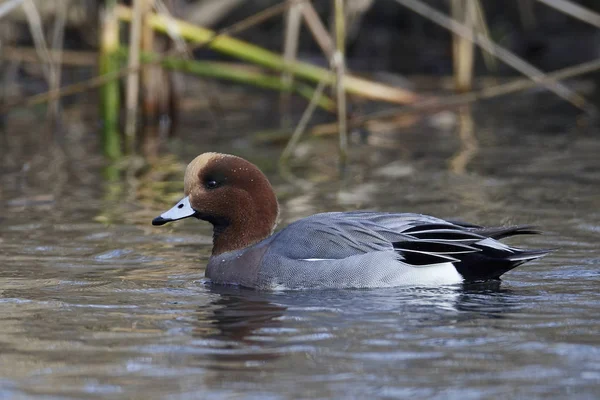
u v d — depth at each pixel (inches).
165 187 604.7
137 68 690.8
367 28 1102.4
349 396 270.7
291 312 353.1
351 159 694.5
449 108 890.7
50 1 935.7
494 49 735.1
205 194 420.2
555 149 714.2
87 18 964.0
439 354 302.8
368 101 942.4
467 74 887.7
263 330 331.0
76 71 1004.6
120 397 271.0
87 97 978.1
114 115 803.4
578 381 278.2
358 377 284.5
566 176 618.8
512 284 387.5
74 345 315.6
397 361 297.3
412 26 1106.7
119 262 437.4
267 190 424.2
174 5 804.6
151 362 298.8
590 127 803.4
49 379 284.7
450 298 367.6
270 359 300.8
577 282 388.5
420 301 364.2
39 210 542.0
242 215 419.5
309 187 597.9
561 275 399.9
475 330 326.0
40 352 309.0
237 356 303.7
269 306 362.9
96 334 327.3
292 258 394.6
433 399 267.7
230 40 739.4
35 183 617.3
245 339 320.5
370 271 386.9
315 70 747.4
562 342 311.7
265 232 422.6
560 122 831.1
